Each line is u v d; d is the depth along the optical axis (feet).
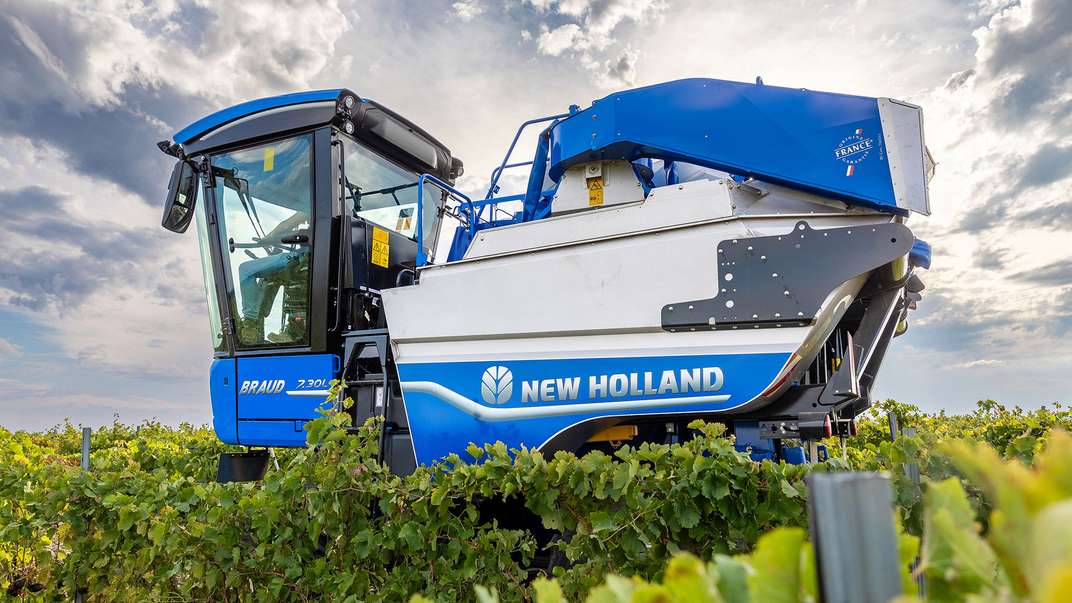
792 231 10.19
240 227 15.99
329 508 9.60
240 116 15.97
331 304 14.75
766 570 1.42
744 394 10.09
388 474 10.11
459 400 12.09
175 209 15.70
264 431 14.75
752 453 10.37
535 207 14.46
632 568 8.32
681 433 11.29
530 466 9.11
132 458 16.58
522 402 11.56
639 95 12.54
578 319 11.29
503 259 12.12
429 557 9.29
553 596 1.89
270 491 9.67
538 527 11.60
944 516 1.59
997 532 1.24
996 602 1.29
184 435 24.53
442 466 9.95
